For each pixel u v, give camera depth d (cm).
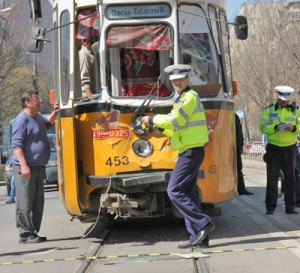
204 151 676
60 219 981
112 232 808
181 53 704
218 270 547
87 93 709
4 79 2922
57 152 770
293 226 781
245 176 1883
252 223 820
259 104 4028
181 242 705
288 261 574
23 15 2756
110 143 686
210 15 731
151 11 704
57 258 645
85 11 718
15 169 741
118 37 701
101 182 682
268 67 3769
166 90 696
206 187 696
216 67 730
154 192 711
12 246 740
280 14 3394
